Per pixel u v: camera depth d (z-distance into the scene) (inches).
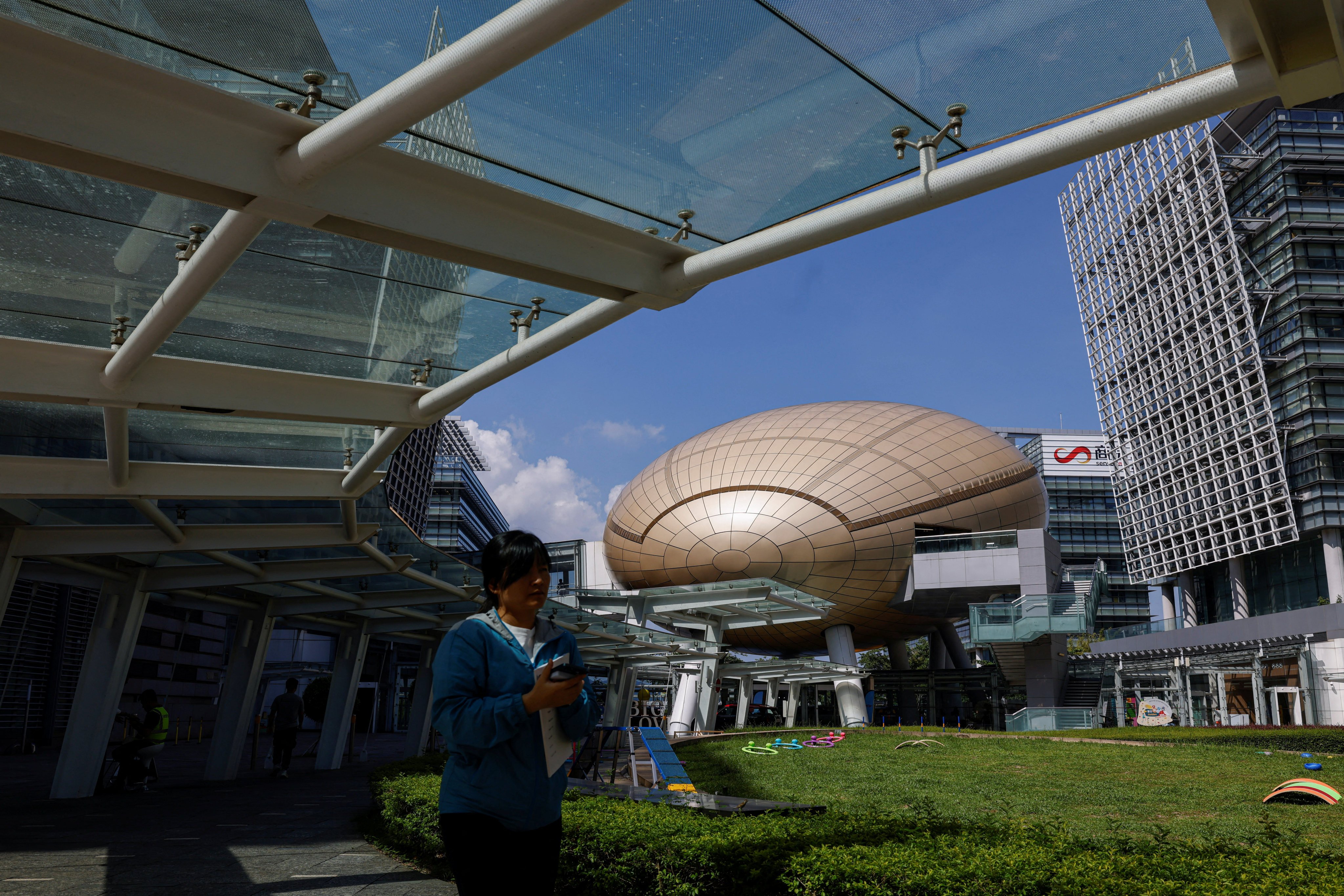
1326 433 2060.8
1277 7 134.9
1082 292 2893.7
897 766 735.1
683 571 1993.1
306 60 164.1
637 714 1450.5
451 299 287.1
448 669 112.3
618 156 199.8
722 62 166.1
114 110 166.1
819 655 3019.2
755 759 797.2
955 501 1959.9
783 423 2119.8
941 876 164.9
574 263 226.7
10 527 449.4
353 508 490.0
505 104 179.3
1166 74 170.6
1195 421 2363.4
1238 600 2268.7
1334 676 1455.5
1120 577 4293.8
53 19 150.4
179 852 311.1
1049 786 574.6
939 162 203.2
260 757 1036.5
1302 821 412.8
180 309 242.4
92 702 535.2
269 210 187.9
